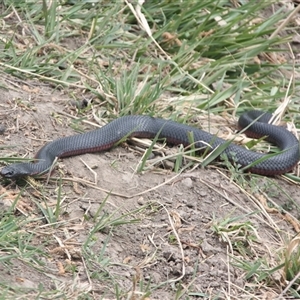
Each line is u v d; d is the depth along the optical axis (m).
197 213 11.02
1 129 11.79
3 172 10.58
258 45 15.37
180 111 13.27
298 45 16.67
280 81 15.23
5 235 9.50
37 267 9.32
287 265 10.01
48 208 10.30
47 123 12.26
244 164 12.28
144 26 14.51
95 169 11.49
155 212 10.87
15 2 14.70
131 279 9.58
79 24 14.73
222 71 14.55
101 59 14.26
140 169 11.59
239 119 13.53
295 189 12.31
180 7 15.45
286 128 13.64
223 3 16.02
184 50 14.66
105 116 12.80
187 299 9.45
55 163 11.20
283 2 17.03
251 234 10.80
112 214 10.46
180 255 10.12
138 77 13.98
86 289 9.11
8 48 13.64
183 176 11.71
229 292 9.80
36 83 13.23
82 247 9.79
